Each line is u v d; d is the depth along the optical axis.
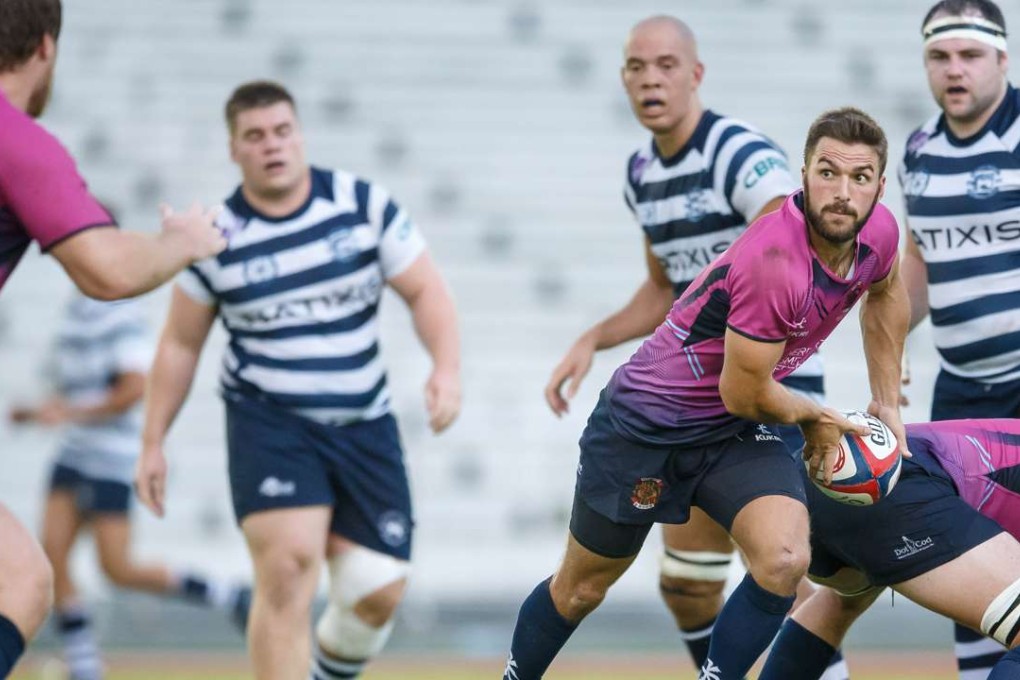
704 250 22.06
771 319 15.77
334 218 23.14
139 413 34.75
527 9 66.81
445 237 58.66
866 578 18.33
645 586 47.38
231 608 34.53
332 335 23.00
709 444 17.58
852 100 63.56
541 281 57.72
